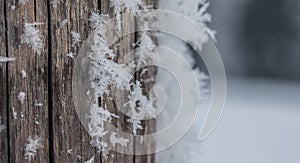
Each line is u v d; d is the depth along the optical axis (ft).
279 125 6.38
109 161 1.46
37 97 1.41
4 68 1.40
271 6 11.08
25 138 1.41
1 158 1.41
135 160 1.49
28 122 1.41
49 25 1.40
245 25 11.20
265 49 11.14
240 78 11.06
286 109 7.65
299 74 10.97
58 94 1.41
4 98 1.40
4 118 1.41
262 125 6.33
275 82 10.96
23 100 1.41
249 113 7.11
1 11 1.38
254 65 11.17
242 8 11.15
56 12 1.40
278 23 11.08
